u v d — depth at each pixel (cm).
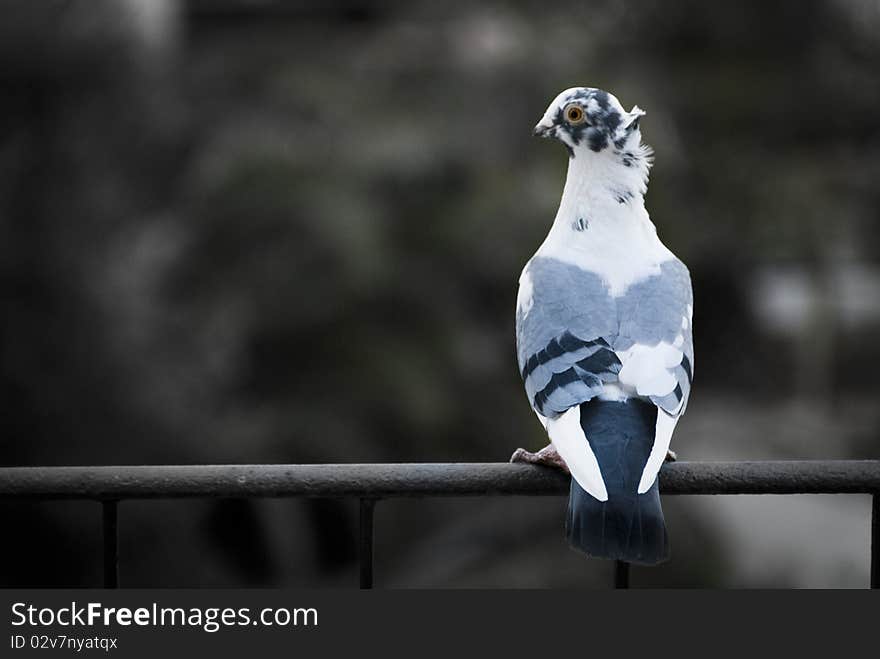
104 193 1365
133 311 1319
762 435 1578
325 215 1462
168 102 1477
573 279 446
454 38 1625
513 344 1549
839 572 1206
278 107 1562
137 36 1406
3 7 1273
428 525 1437
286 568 1420
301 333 1485
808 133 1961
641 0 1870
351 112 1548
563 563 1261
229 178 1481
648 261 455
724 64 1962
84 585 1168
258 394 1479
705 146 1886
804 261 1877
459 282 1535
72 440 1232
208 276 1479
